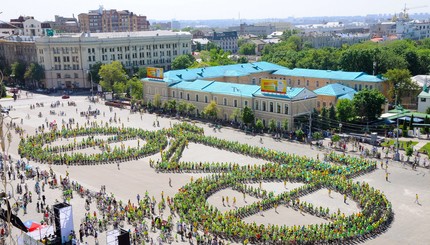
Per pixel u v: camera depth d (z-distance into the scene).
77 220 79.19
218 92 159.25
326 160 110.38
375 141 123.25
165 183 98.19
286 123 136.75
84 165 112.31
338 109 141.50
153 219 79.25
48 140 134.00
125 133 143.00
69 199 88.44
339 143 122.81
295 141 130.00
